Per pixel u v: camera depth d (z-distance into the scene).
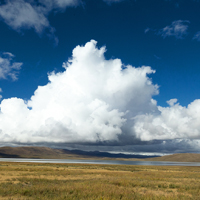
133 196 15.91
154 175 43.19
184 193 20.17
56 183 24.20
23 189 17.62
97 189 18.08
